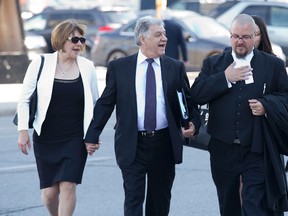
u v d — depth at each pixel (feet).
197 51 127.13
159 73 37.55
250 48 36.91
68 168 38.88
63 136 39.14
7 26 116.67
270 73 37.06
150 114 37.32
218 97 37.24
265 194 36.65
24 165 62.75
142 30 37.24
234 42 36.83
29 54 116.47
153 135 37.47
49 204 40.29
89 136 38.19
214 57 38.01
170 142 37.86
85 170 60.29
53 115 38.93
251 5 138.10
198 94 37.22
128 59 37.83
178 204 50.39
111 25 171.53
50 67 39.06
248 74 36.35
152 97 37.35
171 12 132.36
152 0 202.39
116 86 37.83
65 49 38.99
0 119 90.07
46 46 118.01
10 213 48.49
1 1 115.75
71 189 39.06
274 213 37.47
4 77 113.29
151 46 37.19
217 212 48.55
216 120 37.40
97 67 142.31
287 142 36.86
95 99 39.83
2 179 57.82
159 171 38.22
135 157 37.52
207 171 60.03
